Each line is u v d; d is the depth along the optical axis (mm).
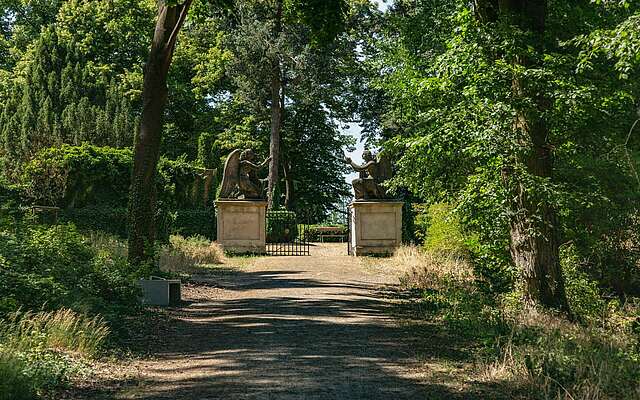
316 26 20391
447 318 12562
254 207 32875
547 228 14562
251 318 13266
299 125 53812
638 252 18281
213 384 7902
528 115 13570
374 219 32312
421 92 18188
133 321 12516
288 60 44312
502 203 14219
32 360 7938
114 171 32062
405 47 22797
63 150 31766
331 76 44969
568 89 13148
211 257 27375
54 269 12133
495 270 16688
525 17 14219
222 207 32625
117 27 46656
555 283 14625
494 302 14867
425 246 26516
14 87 38500
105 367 8758
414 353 9750
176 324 12562
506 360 8680
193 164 44031
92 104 38469
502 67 13477
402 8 27906
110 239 24172
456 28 14547
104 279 13352
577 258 17594
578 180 16141
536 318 13078
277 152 46719
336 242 47062
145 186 17781
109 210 30891
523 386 7719
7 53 50031
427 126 16578
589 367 7891
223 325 12453
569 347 9430
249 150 33531
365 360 9234
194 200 39281
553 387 7543
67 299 11328
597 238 17406
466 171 18281
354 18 43562
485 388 7734
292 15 21500
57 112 36625
